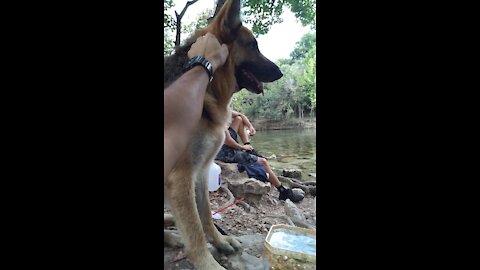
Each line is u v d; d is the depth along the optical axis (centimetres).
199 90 120
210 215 141
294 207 143
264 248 134
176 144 116
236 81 139
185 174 125
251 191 150
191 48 126
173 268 125
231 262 131
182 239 128
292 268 127
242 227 144
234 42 133
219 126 137
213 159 141
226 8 129
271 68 134
